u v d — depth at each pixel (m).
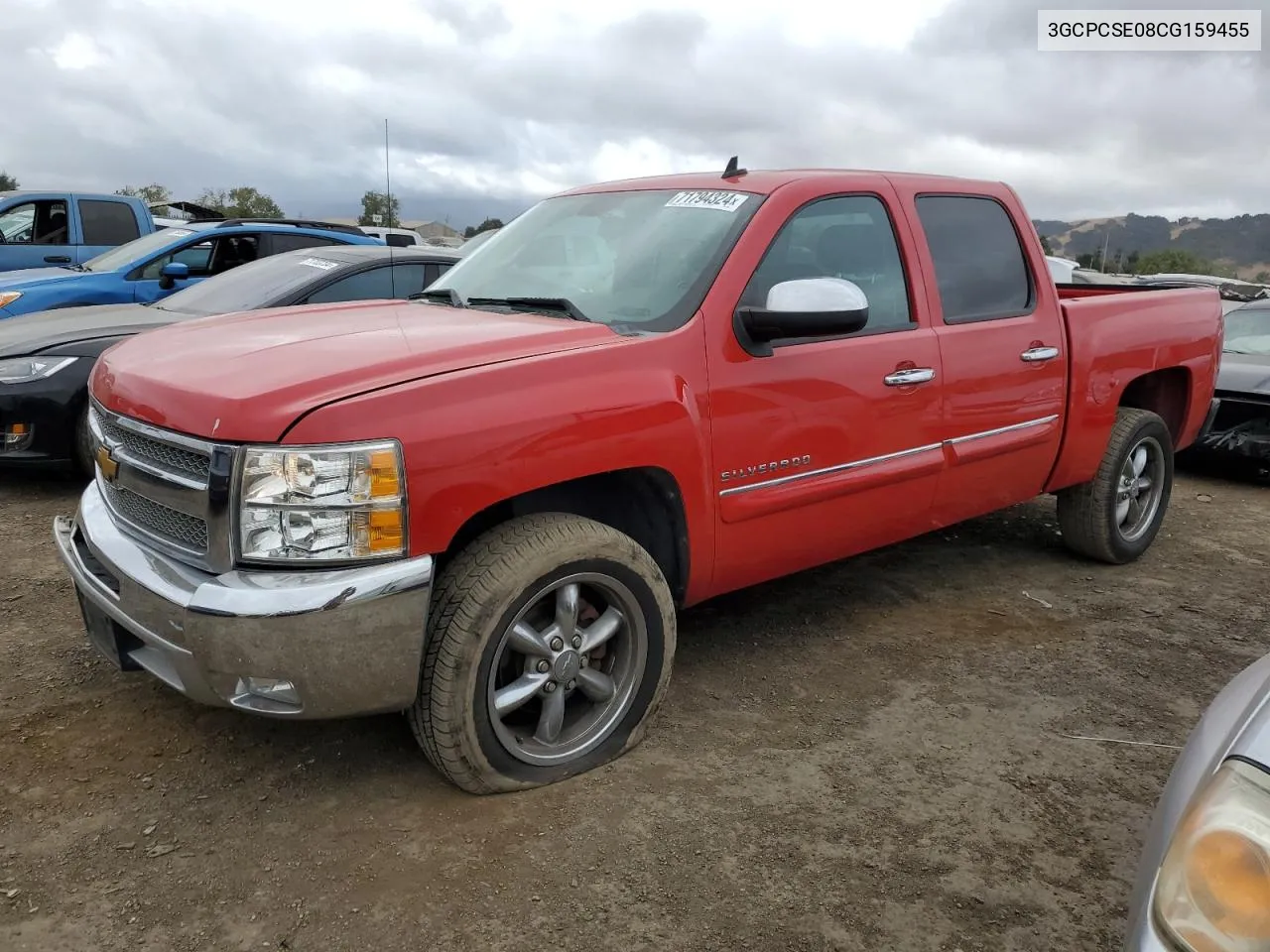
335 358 2.69
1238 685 1.84
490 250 4.10
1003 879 2.57
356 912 2.34
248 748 3.03
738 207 3.45
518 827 2.69
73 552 3.03
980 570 5.00
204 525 2.50
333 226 12.09
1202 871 1.36
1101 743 3.29
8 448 5.49
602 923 2.34
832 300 3.10
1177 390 5.34
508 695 2.77
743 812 2.80
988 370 4.01
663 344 2.99
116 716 3.18
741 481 3.21
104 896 2.35
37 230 11.12
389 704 2.58
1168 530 5.96
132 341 3.30
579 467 2.75
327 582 2.41
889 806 2.87
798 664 3.80
